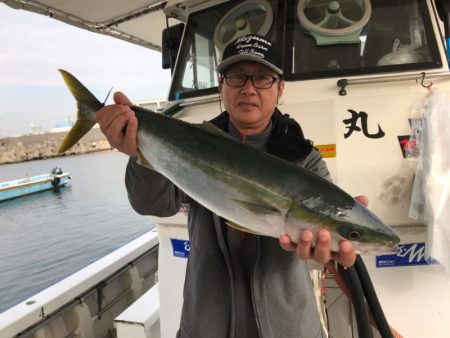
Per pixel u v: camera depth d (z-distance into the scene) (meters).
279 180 1.43
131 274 4.18
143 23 5.29
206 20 3.20
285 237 1.38
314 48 2.65
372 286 2.12
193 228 1.80
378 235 1.34
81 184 22.94
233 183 1.48
